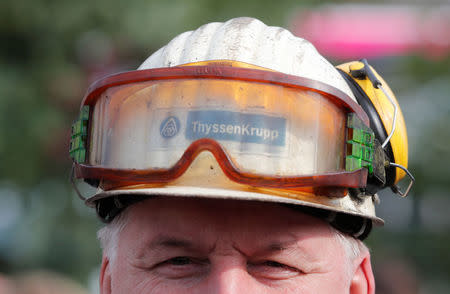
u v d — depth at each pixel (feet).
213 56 10.05
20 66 30.94
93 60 30.73
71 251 31.09
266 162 9.12
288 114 9.30
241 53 9.97
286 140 9.25
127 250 10.53
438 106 36.83
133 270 10.41
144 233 10.25
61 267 30.96
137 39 28.14
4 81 30.01
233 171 8.94
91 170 9.80
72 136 10.65
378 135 10.75
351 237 10.85
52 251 30.91
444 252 37.09
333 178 9.44
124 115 9.71
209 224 9.82
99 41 29.94
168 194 9.02
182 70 9.30
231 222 9.80
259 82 9.23
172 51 10.55
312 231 10.06
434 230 37.73
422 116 36.88
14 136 29.89
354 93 10.93
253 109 9.18
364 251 11.31
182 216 9.91
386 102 10.93
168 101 9.36
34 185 31.40
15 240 31.12
